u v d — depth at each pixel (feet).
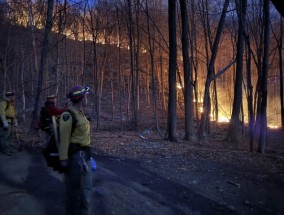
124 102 74.18
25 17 52.49
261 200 17.38
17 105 52.37
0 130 24.94
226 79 80.43
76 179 11.65
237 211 15.88
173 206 15.71
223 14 36.78
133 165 22.47
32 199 15.26
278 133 50.80
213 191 18.08
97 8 51.55
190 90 36.47
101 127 50.47
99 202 15.06
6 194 15.78
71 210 11.96
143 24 54.95
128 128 49.90
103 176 19.34
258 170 22.72
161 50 65.36
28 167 21.06
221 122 65.82
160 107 71.67
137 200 15.88
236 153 28.19
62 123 11.61
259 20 35.50
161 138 37.29
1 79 55.83
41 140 30.94
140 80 77.66
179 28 49.03
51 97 22.61
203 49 64.69
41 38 52.16
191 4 45.52
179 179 19.74
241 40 38.81
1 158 23.58
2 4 48.67
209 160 24.82
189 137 36.47
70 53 62.49
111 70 69.46
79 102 12.15
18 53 53.01
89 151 12.28
